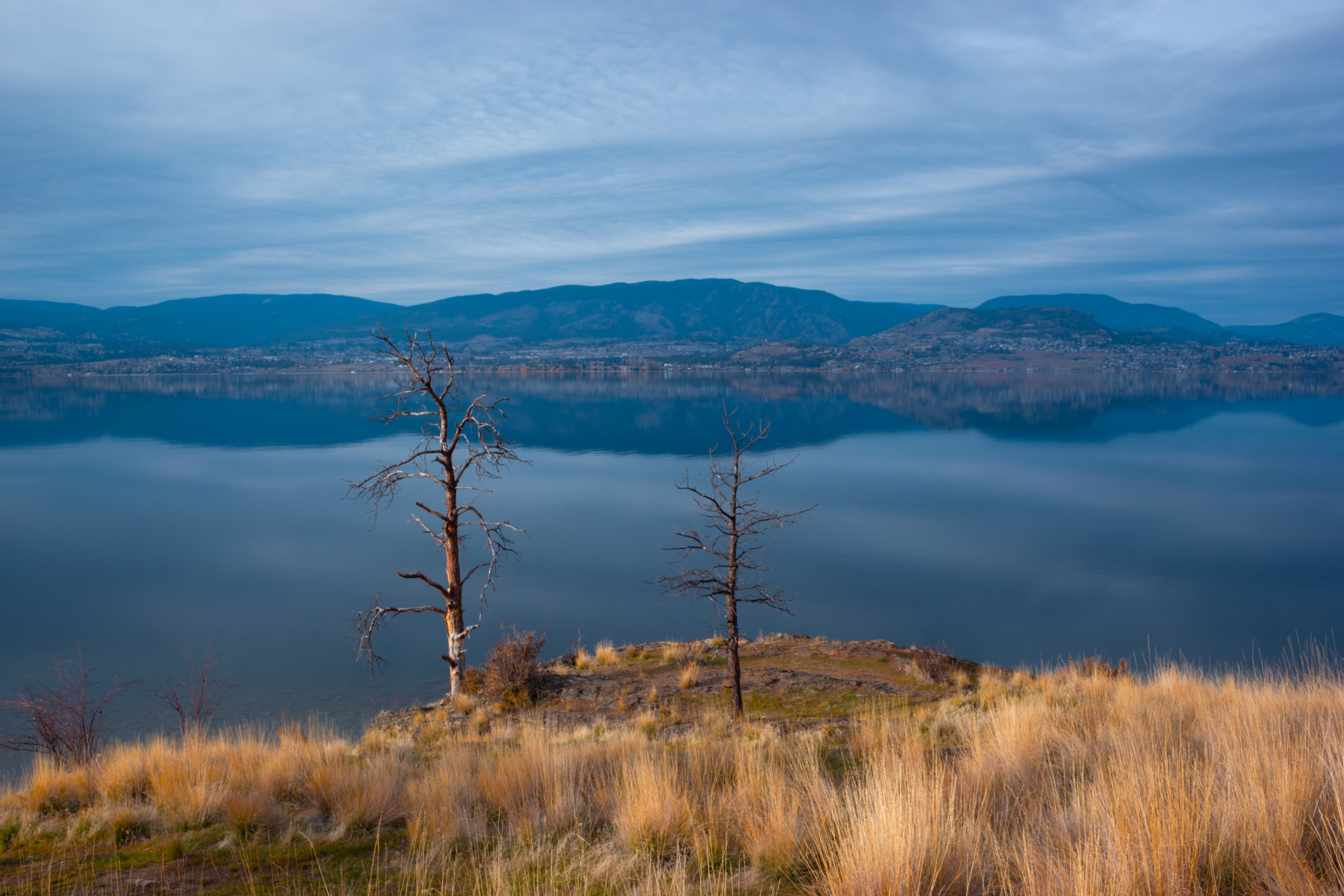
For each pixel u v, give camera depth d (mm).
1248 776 4656
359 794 6957
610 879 4770
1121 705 9883
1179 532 67188
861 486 92875
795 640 23891
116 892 5113
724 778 7121
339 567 54375
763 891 4371
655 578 49688
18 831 6875
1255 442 138375
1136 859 3658
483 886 4871
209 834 6363
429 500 84312
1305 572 52906
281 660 32094
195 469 108062
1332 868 3629
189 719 22812
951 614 42625
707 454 127000
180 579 50812
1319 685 10188
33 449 131500
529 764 7715
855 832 4473
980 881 4055
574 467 112875
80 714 13734
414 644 34875
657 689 18219
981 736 8648
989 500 82750
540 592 46719
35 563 56062
